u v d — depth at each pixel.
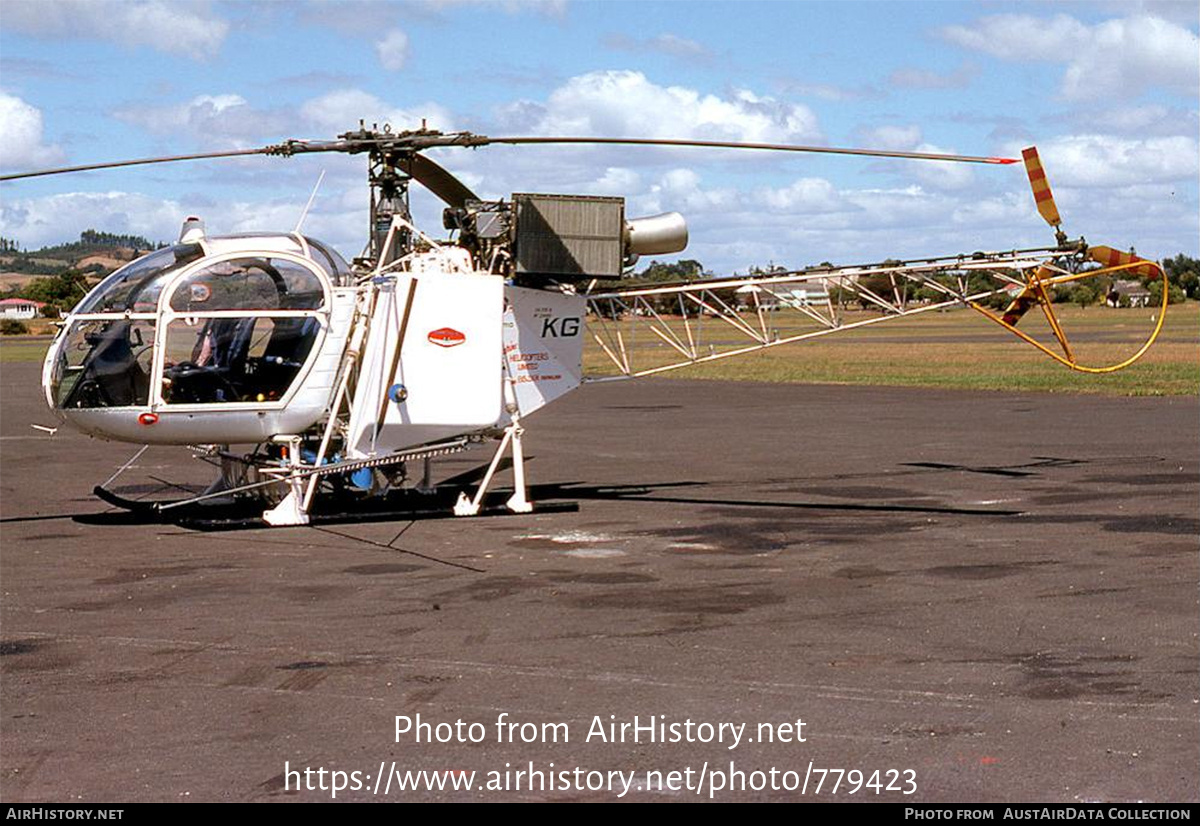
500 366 12.98
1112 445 19.31
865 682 6.81
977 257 13.62
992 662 7.21
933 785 5.28
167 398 11.99
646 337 73.19
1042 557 10.48
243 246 12.23
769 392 34.62
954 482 15.41
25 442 22.56
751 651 7.50
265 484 12.55
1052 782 5.29
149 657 7.51
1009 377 39.88
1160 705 6.34
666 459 18.58
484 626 8.19
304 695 6.68
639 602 8.88
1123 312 137.75
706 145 10.52
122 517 13.35
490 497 14.41
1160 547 10.84
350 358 12.60
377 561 10.57
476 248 13.24
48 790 5.32
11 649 7.75
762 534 11.83
